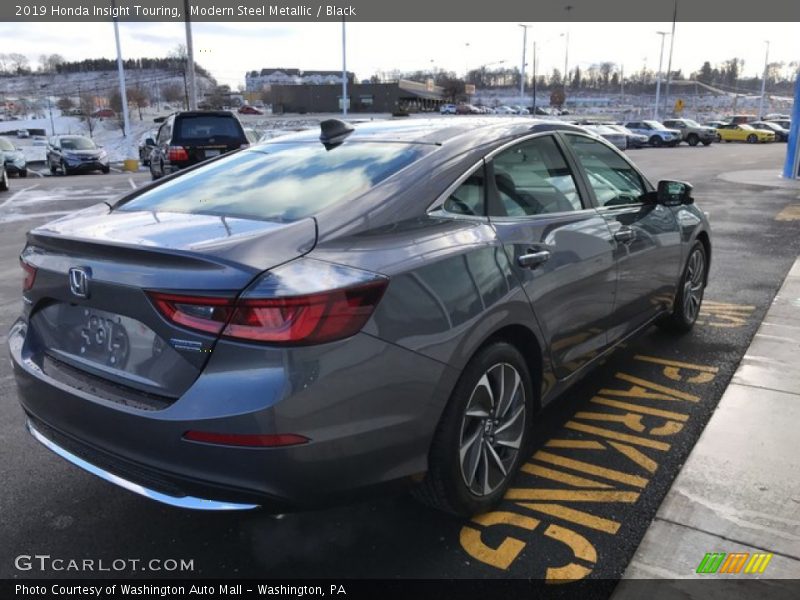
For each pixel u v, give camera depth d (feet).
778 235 30.35
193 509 7.36
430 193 8.92
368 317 7.28
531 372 10.27
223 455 6.94
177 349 7.14
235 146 42.80
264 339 6.80
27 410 9.05
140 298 7.35
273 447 6.84
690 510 9.39
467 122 11.13
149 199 10.26
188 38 91.50
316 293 6.90
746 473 10.27
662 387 13.65
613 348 12.67
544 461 10.91
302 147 11.25
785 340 16.07
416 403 7.79
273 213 8.66
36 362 8.91
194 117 42.47
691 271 16.20
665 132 126.62
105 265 7.73
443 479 8.55
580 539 8.92
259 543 9.04
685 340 16.30
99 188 60.18
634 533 9.03
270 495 7.04
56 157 88.89
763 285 21.25
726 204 41.45
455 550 8.77
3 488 10.39
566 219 10.88
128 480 7.86
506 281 9.07
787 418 12.03
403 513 9.62
